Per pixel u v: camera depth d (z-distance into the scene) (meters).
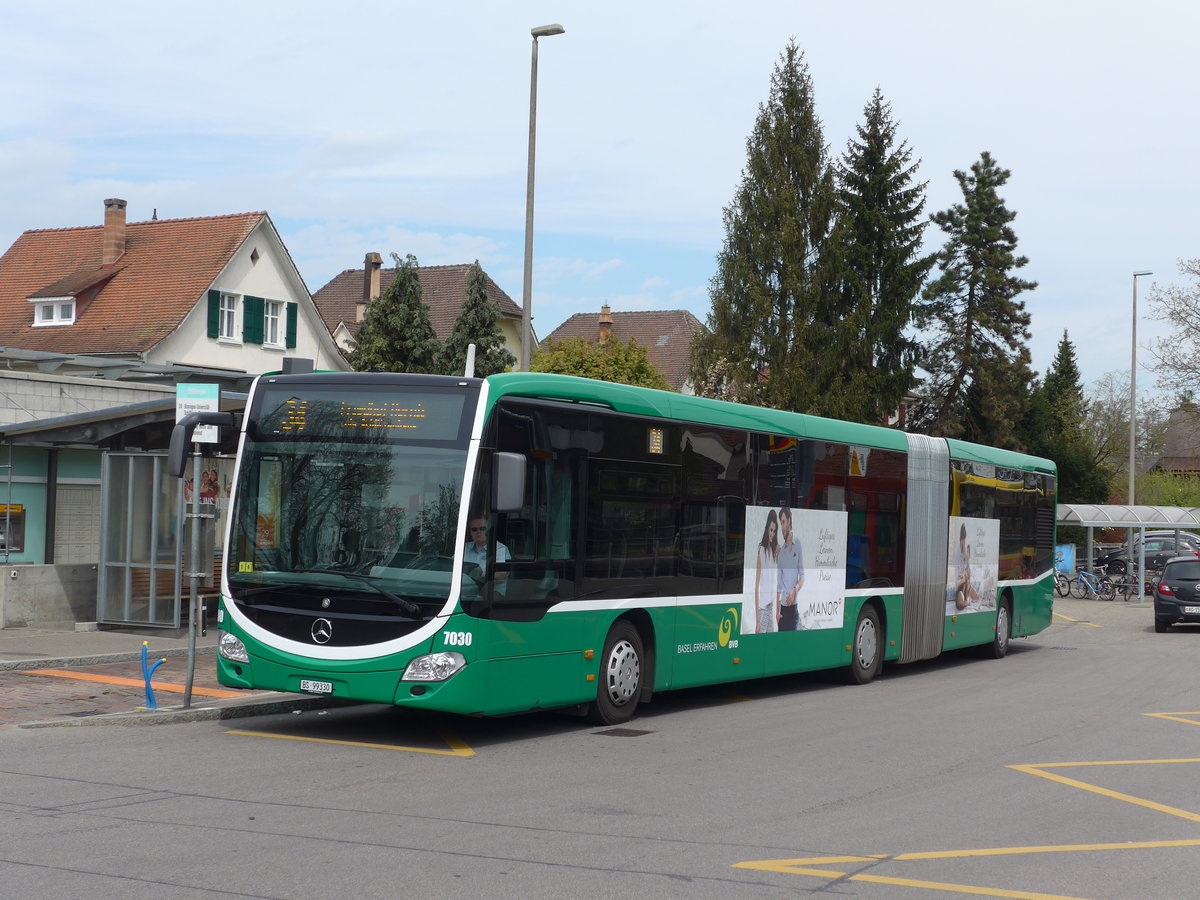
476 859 7.38
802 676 19.47
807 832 8.44
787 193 55.09
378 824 8.24
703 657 14.70
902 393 56.09
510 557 11.80
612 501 13.21
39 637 17.97
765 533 15.95
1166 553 49.75
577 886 6.87
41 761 10.23
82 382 23.52
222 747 11.21
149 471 18.94
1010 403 60.09
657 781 10.16
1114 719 14.90
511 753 11.48
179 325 43.22
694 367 56.59
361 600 11.36
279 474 11.90
